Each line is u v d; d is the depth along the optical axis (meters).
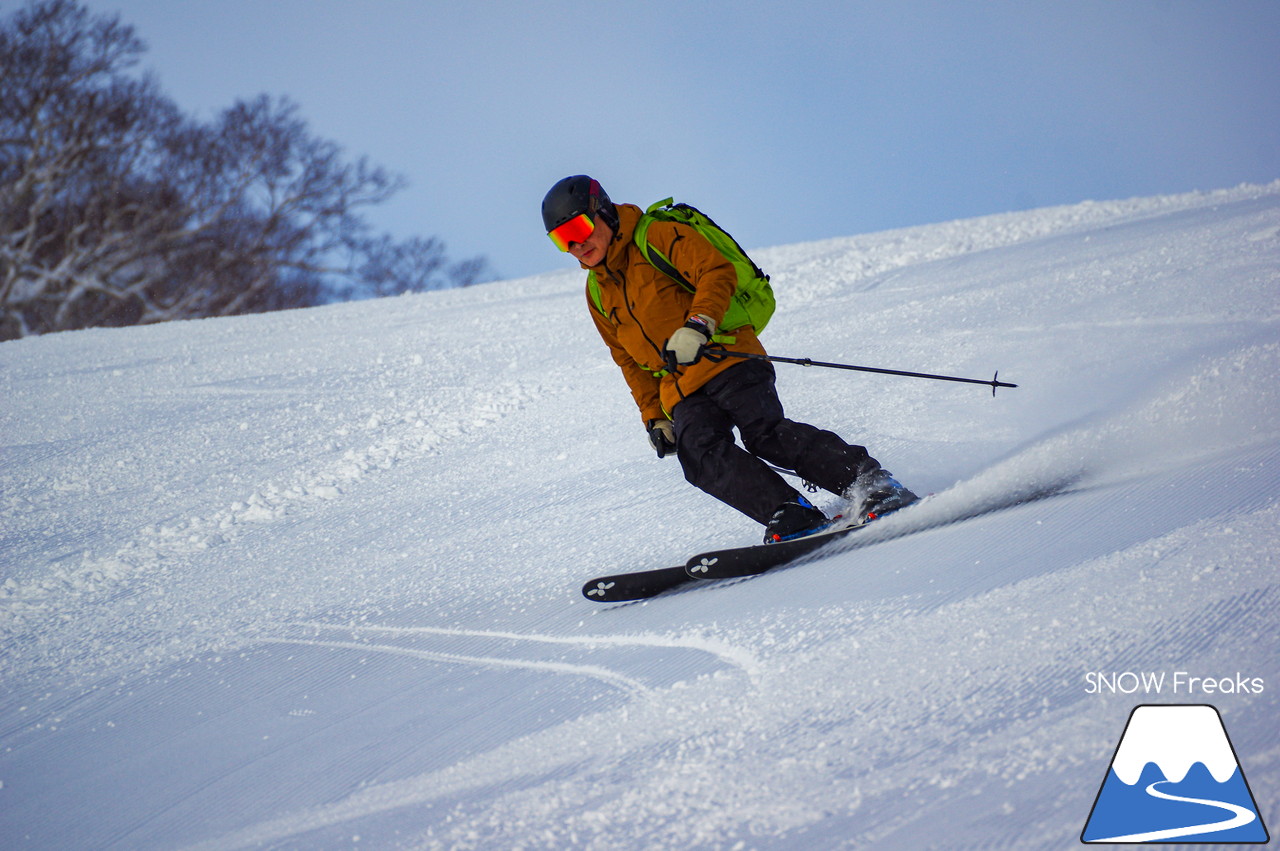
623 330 3.25
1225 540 2.30
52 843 2.16
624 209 3.17
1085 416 3.85
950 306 7.28
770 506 3.07
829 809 1.66
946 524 3.01
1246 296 5.49
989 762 1.69
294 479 5.65
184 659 3.22
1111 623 2.04
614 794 1.87
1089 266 7.78
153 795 2.30
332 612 3.48
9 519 5.40
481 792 2.01
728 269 3.01
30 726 2.86
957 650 2.10
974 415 4.30
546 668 2.64
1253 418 3.30
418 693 2.64
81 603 4.02
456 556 3.91
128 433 7.16
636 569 3.37
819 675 2.15
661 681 2.36
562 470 4.96
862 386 5.30
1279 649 1.81
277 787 2.22
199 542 4.69
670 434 3.46
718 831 1.67
